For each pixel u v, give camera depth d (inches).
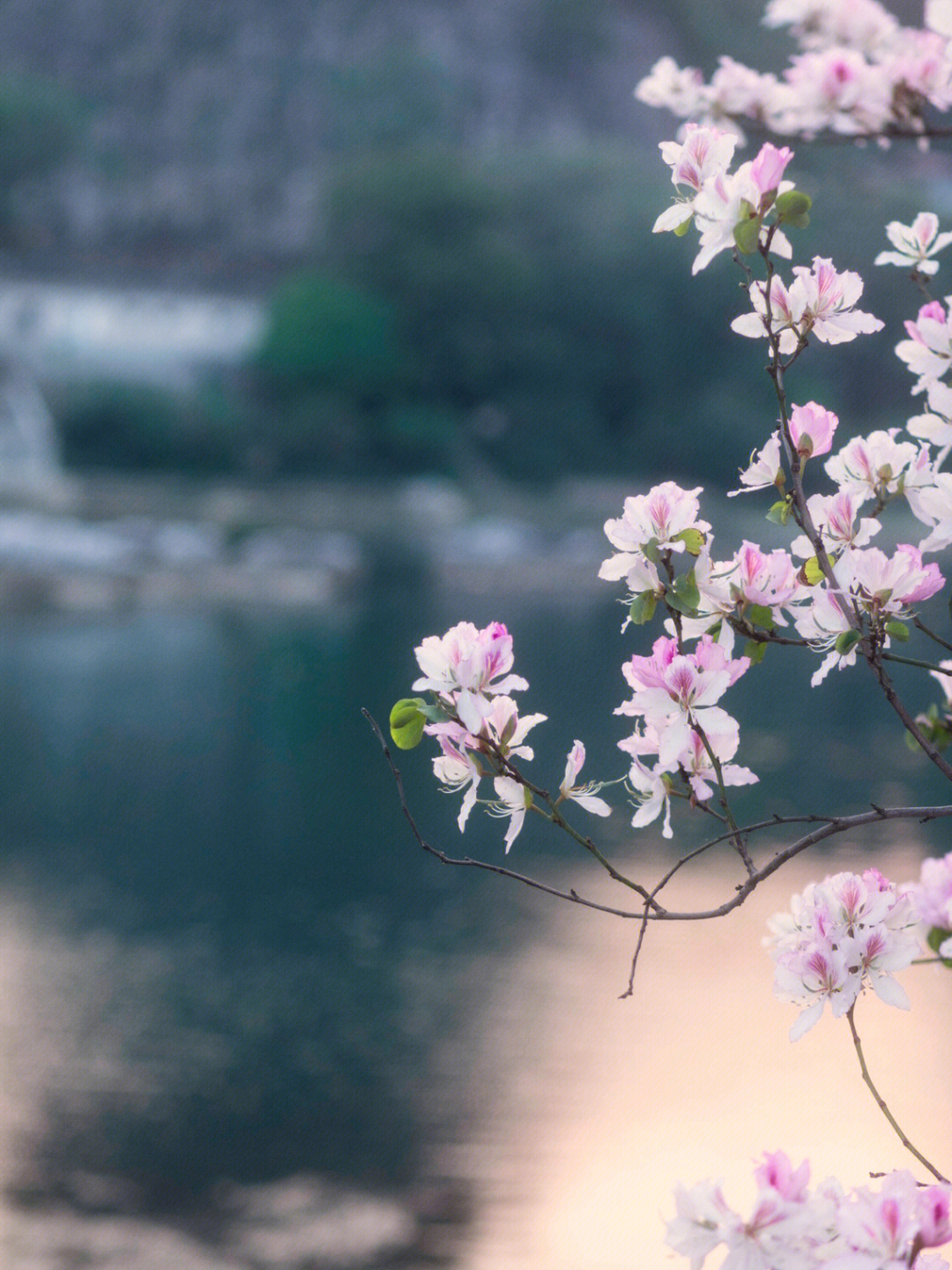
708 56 4131.4
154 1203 374.0
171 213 4298.7
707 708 75.5
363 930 652.1
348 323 2965.1
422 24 5004.9
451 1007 531.5
